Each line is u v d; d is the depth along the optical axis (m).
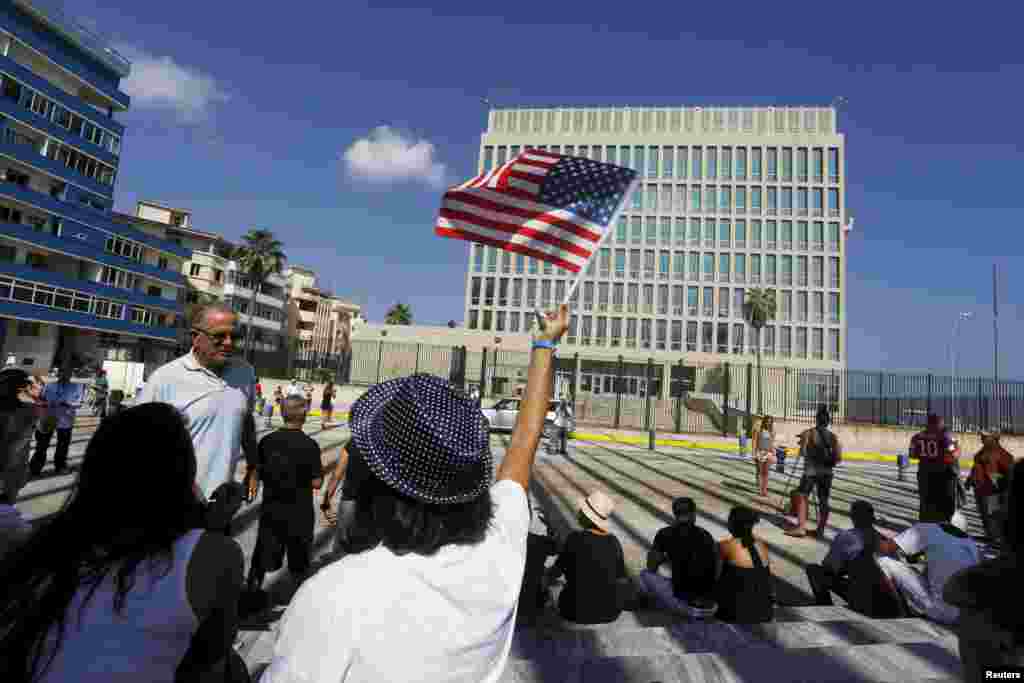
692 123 63.72
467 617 0.89
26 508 6.57
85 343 45.38
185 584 1.16
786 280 59.38
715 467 16.56
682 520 4.54
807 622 3.96
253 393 3.35
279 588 4.68
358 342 40.97
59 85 43.19
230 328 2.83
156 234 55.66
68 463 9.59
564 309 1.58
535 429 1.40
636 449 21.53
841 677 2.86
